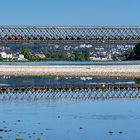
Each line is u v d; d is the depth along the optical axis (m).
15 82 126.12
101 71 138.88
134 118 61.84
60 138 48.22
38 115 64.94
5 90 102.88
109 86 111.75
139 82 123.56
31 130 52.56
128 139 47.84
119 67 139.38
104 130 52.84
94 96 93.00
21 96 92.12
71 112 68.25
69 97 91.06
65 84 116.88
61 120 60.22
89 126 55.56
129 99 88.31
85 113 67.00
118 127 54.81
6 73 136.75
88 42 141.38
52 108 73.25
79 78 140.00
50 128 53.94
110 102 82.94
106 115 64.94
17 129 53.09
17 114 65.75
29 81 129.62
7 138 47.44
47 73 138.50
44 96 92.19
